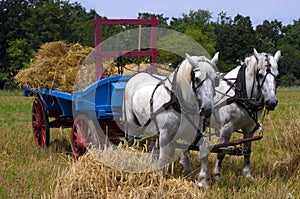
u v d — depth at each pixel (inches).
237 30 2605.8
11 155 391.2
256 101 317.7
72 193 255.6
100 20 375.9
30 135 495.5
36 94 430.9
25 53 1946.4
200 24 2384.4
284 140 389.7
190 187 260.7
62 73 401.4
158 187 254.8
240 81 323.6
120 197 247.4
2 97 1263.5
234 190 286.8
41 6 2117.4
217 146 309.9
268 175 342.3
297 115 425.1
